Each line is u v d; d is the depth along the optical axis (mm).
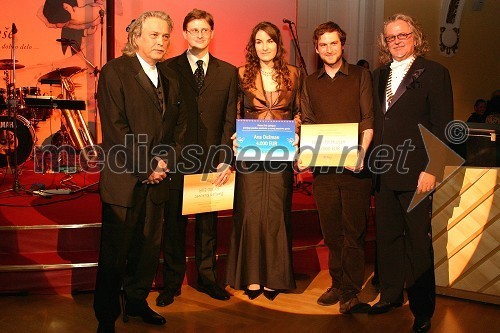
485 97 8492
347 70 3188
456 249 3578
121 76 2713
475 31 8234
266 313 3234
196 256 3467
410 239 3021
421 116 2963
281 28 7352
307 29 7504
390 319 3166
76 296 3426
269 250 3375
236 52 7211
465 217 3535
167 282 3354
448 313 3305
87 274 3486
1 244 3605
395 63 3053
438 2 7887
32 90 6059
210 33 3186
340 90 3184
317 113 3254
